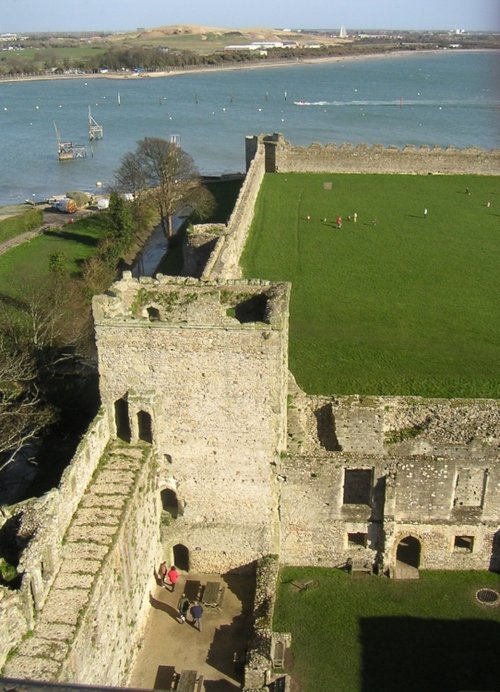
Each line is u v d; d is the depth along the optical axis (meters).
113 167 181.12
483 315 74.81
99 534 33.56
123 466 37.81
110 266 92.50
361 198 121.81
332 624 38.50
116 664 34.00
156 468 39.75
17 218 118.06
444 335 69.88
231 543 41.53
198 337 36.41
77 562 32.09
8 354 53.81
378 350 66.31
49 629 29.02
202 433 38.81
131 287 39.78
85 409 56.19
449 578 41.59
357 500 42.78
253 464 39.41
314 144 140.50
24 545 31.66
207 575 42.41
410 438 45.06
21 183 167.62
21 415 50.41
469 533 40.97
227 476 39.84
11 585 30.39
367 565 41.91
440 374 61.75
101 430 38.44
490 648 37.12
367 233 102.94
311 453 39.69
